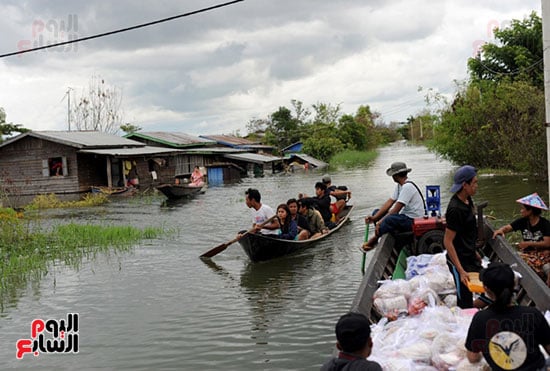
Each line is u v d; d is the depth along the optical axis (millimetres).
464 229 5387
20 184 30391
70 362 6492
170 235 14492
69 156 29391
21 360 6609
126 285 9648
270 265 10516
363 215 16156
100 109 50750
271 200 22438
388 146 101625
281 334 7016
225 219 17375
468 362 3863
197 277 9984
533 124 21859
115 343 6992
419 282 5445
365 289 5332
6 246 13016
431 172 30938
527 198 6953
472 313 4883
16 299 9055
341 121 69062
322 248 11648
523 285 5547
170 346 6809
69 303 8758
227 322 7539
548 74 9328
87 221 18109
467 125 27188
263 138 64438
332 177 33844
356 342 3363
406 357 4172
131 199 25844
